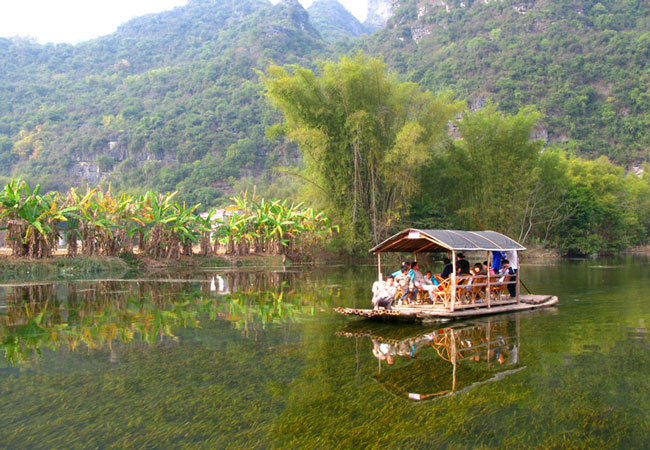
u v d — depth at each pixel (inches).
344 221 1151.0
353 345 343.6
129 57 5295.3
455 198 1384.1
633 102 3132.4
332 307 513.0
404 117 1165.1
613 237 1887.3
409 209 1248.2
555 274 900.0
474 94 3294.8
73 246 923.4
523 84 3361.2
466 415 215.8
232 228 1102.4
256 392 246.7
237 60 4288.9
